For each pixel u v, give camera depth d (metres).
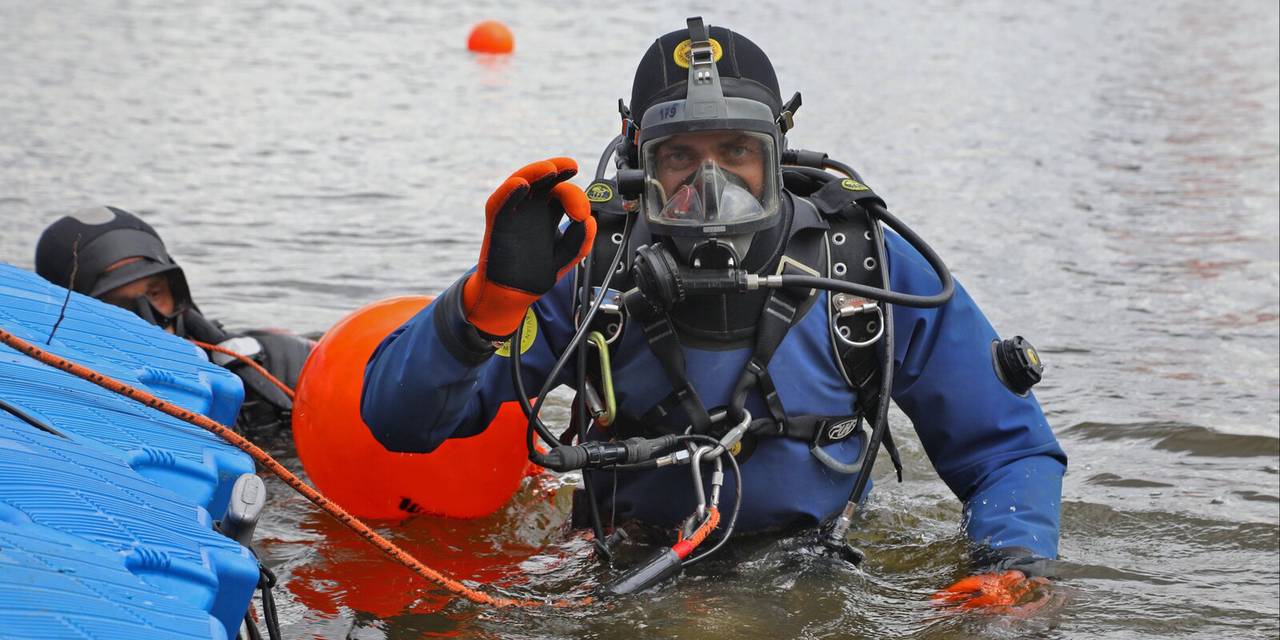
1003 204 6.93
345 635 2.33
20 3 16.33
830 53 13.20
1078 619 2.37
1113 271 5.61
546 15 16.34
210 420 1.85
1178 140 8.78
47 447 1.54
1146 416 3.87
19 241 5.81
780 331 2.43
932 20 16.05
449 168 7.91
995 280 5.46
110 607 1.19
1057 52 13.34
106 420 1.75
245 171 7.68
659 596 2.38
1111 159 8.17
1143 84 11.28
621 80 11.58
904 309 2.56
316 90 10.86
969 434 2.61
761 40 14.07
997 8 17.36
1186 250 5.95
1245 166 7.89
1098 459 3.54
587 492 2.55
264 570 1.76
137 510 1.46
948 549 2.70
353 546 2.85
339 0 17.62
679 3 17.36
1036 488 2.55
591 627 2.28
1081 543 2.92
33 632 1.09
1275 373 4.28
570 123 9.45
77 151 8.03
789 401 2.45
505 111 9.96
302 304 5.09
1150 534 2.99
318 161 8.07
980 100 10.42
